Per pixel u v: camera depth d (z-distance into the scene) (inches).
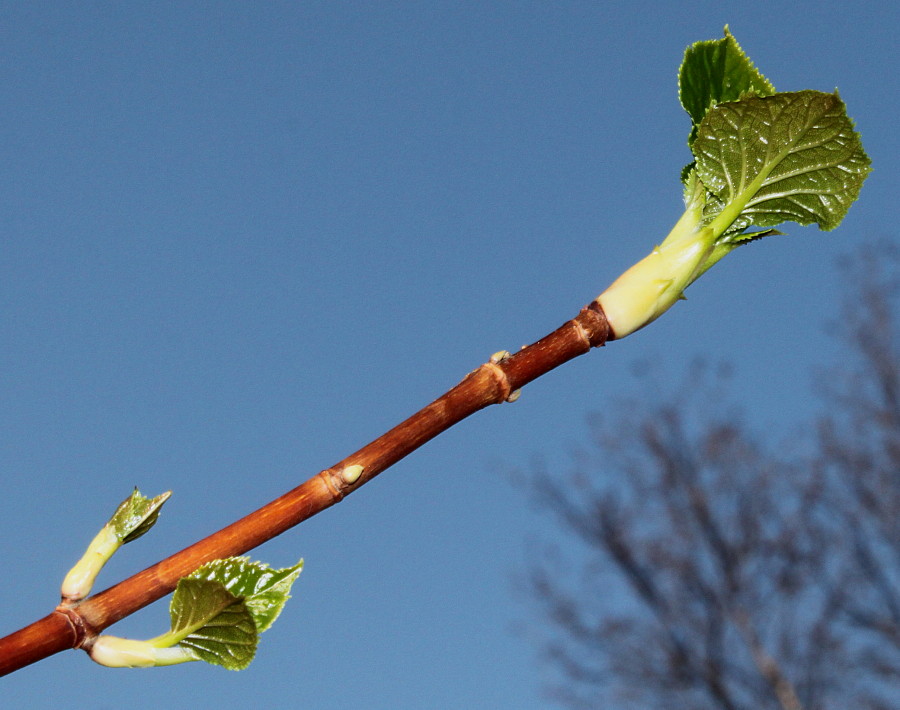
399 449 13.9
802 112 14.8
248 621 13.6
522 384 14.0
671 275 14.6
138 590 13.6
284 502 13.8
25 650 13.4
